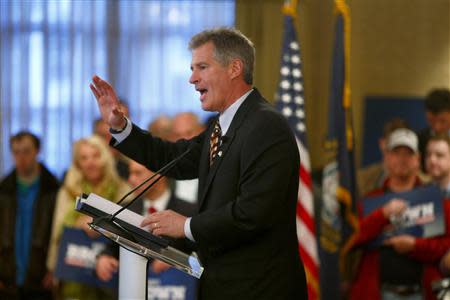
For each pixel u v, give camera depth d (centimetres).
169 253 561
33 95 1653
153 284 927
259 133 585
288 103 1157
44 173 1214
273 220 578
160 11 1644
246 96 616
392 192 1057
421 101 1506
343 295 1177
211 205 598
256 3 1584
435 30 1519
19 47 1658
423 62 1517
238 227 566
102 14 1650
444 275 1009
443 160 1104
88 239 1013
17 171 1206
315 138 1541
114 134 647
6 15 1661
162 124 1160
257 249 590
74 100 1647
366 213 1055
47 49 1653
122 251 566
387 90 1519
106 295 1018
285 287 594
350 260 1195
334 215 1140
